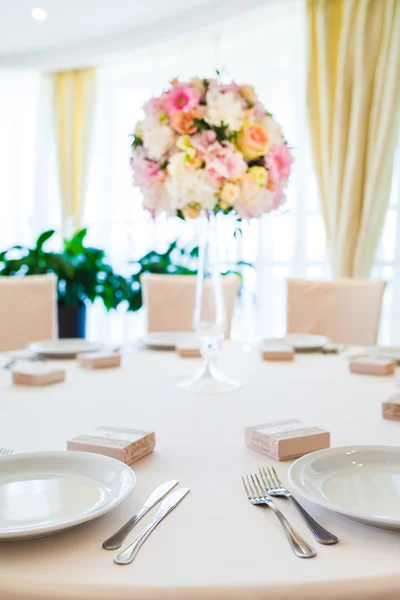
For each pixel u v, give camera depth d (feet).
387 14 11.91
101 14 14.25
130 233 17.07
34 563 1.91
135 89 16.90
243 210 4.57
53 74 17.70
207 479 2.72
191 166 4.37
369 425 3.65
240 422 3.72
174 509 2.37
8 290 8.39
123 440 2.97
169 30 14.42
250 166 4.55
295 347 6.51
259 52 14.64
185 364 5.82
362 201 12.52
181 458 3.02
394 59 11.84
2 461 2.63
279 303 14.46
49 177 18.33
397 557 1.96
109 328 17.81
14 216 18.84
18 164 18.70
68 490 2.44
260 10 12.81
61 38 15.87
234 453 3.10
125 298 15.07
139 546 2.02
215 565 1.91
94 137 17.54
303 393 4.56
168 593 1.77
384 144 12.04
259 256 14.42
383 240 12.75
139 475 2.76
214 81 4.46
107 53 15.72
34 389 4.71
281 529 2.18
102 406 4.14
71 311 14.90
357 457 2.74
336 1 12.71
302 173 13.74
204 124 4.39
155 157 4.52
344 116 12.53
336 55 12.73
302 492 2.25
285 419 3.75
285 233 14.25
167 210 4.67
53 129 17.83
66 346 6.59
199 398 4.39
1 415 3.88
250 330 14.78
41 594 1.78
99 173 17.58
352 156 12.39
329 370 5.52
